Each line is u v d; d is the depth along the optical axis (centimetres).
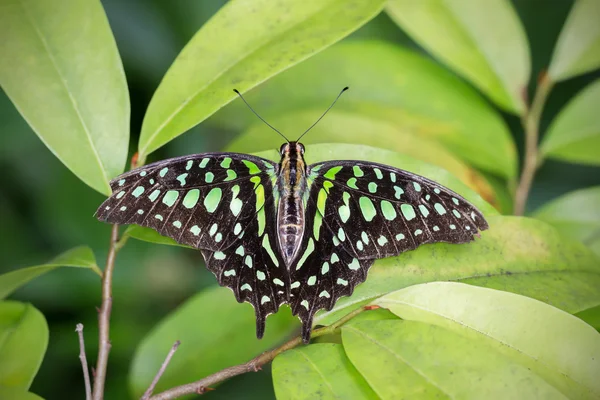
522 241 47
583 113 51
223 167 48
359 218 47
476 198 48
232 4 48
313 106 52
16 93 47
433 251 47
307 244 47
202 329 50
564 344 45
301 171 48
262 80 47
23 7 48
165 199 47
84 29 48
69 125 47
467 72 51
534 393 44
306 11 48
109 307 47
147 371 50
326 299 47
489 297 45
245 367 46
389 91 52
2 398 46
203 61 48
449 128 52
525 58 51
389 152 48
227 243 47
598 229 50
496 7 51
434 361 44
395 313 46
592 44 51
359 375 45
